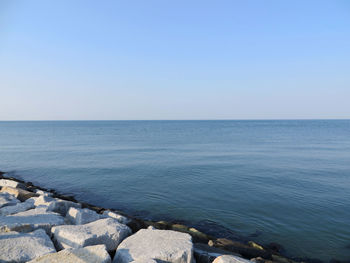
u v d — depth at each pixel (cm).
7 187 1146
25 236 506
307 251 793
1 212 770
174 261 466
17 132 8006
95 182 1655
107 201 1288
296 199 1262
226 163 2231
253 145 3750
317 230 931
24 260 430
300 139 4812
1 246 458
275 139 4822
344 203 1202
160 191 1425
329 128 9944
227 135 6141
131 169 2016
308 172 1855
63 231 543
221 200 1260
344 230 930
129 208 1181
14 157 2728
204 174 1809
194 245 652
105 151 3119
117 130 9375
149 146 3669
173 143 4134
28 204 841
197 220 1026
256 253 720
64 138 5422
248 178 1684
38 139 5138
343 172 1853
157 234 565
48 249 464
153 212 1121
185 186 1516
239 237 878
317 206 1166
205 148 3378
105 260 424
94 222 622
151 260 423
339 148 3306
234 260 471
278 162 2275
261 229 941
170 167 2070
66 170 2031
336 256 765
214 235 891
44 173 1962
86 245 499
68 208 814
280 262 688
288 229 940
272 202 1223
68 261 418
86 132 8006
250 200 1255
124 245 510
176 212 1116
